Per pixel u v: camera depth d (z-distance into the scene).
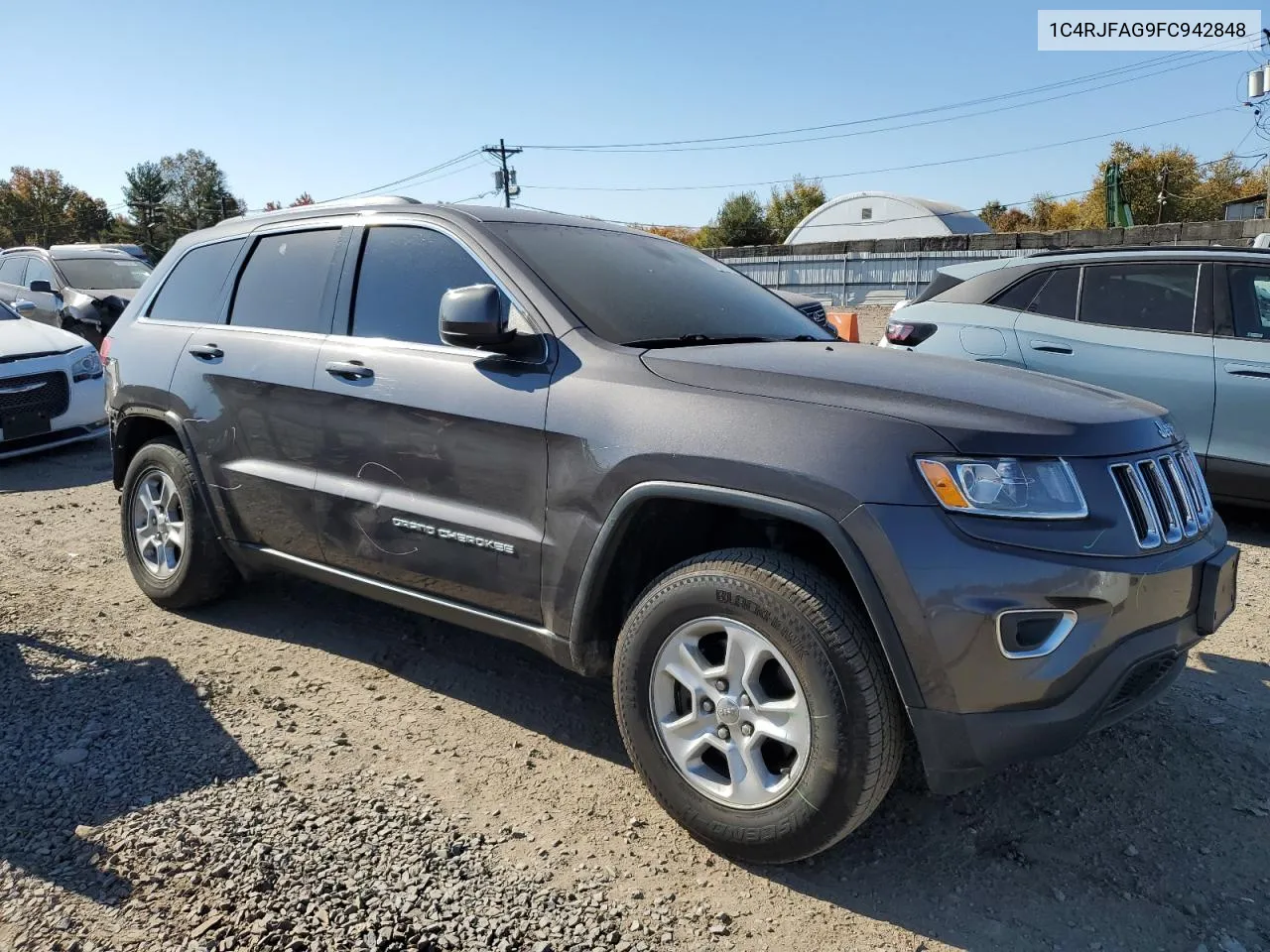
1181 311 5.80
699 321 3.28
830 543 2.31
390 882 2.42
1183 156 61.19
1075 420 2.44
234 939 2.19
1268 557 5.32
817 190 71.06
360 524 3.35
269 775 2.92
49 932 2.20
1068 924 2.33
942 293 6.94
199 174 95.44
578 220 3.80
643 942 2.24
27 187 86.00
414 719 3.36
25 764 2.96
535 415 2.85
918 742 2.30
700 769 2.60
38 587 4.68
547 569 2.84
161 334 4.27
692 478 2.50
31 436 7.77
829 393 2.51
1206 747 3.19
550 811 2.79
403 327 3.36
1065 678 2.24
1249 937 2.28
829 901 2.41
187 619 4.27
